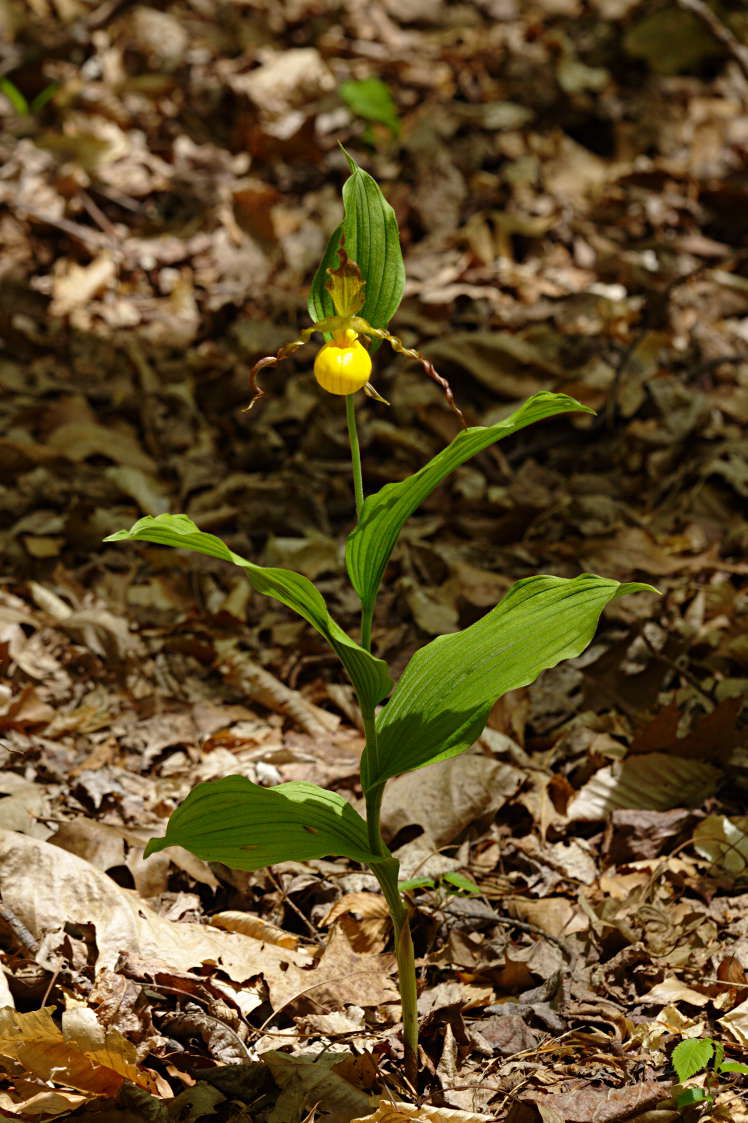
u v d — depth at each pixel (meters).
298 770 3.77
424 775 3.50
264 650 4.43
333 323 2.16
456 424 5.50
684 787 3.63
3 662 4.13
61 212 6.64
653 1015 2.82
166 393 5.63
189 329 6.15
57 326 6.09
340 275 2.14
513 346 5.62
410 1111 2.42
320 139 7.38
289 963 2.92
